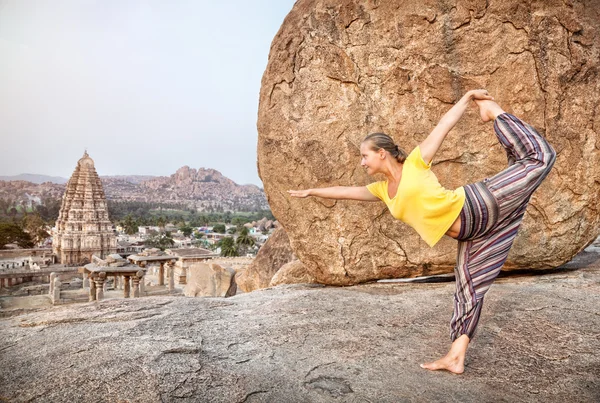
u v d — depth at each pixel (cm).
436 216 231
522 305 371
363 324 340
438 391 223
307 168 488
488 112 256
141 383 226
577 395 218
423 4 459
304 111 486
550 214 473
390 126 474
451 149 470
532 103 454
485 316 346
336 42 479
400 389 225
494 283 466
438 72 462
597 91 463
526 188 226
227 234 14025
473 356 271
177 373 241
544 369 250
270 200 520
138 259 2403
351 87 478
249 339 305
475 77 457
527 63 451
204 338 306
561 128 459
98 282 2030
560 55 452
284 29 505
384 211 486
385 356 273
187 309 393
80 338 302
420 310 376
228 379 235
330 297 430
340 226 491
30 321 347
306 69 486
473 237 237
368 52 473
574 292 409
